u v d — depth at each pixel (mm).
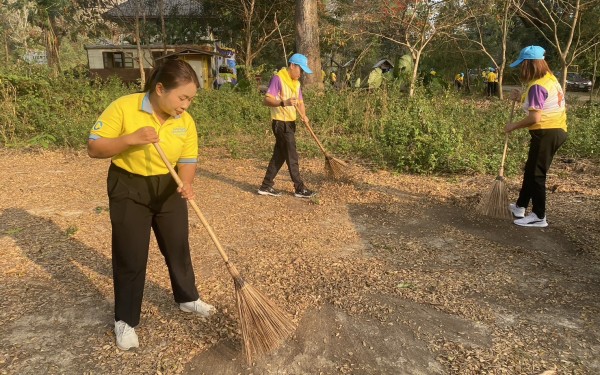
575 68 21203
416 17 17391
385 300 3639
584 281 3980
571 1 18578
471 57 25875
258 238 4930
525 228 5250
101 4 28562
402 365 2912
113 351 3016
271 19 28156
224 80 27406
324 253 4543
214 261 4340
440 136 7805
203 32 30359
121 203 2822
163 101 2643
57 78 12594
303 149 9398
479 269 4191
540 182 5148
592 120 10273
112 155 2635
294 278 4004
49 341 3107
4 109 10312
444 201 6199
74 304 3559
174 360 2936
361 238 4941
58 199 6191
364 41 20719
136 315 3051
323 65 27906
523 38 26734
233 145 9688
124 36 32625
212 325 3301
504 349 3041
